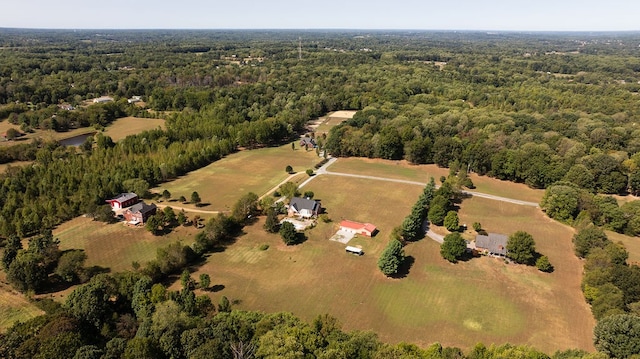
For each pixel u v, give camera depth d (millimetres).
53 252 88500
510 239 94750
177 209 120438
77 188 125312
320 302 80188
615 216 110188
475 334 72000
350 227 108375
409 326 73812
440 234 108250
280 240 103875
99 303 67000
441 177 146125
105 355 54281
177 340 57781
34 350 55406
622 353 60312
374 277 88688
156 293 70938
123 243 100438
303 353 54812
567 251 100062
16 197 117562
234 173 153375
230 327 60250
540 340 70500
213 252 98000
